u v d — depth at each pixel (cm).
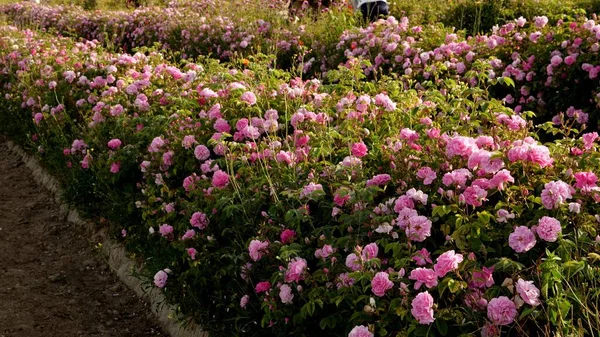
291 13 1065
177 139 433
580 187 288
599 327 241
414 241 296
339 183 315
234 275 342
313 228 324
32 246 578
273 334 323
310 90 468
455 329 258
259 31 920
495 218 279
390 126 395
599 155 307
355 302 268
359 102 408
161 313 448
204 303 378
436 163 318
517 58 568
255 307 332
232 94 463
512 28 614
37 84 714
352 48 707
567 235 273
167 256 418
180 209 410
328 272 289
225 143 381
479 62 428
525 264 272
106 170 497
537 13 811
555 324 243
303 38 855
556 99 543
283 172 362
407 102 414
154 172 442
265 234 329
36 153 705
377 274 262
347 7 965
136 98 542
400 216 289
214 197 366
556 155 316
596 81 529
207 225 370
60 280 516
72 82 674
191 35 992
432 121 389
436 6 913
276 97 463
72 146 564
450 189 302
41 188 701
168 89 542
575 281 269
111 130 525
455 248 284
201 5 1191
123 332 446
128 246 498
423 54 595
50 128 642
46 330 443
